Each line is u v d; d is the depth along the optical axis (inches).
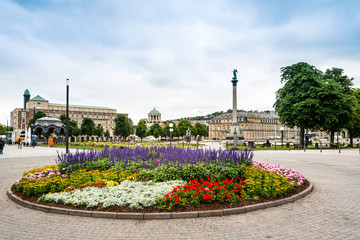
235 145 1306.6
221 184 341.4
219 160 426.9
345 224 250.5
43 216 271.9
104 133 4598.9
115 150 524.1
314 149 1421.0
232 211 277.1
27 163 756.0
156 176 382.6
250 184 341.1
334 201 331.3
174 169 391.2
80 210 274.5
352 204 318.0
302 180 418.6
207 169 392.2
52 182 350.6
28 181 363.9
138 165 437.4
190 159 428.5
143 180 383.9
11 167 667.4
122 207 279.3
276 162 764.6
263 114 5408.5
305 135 1768.0
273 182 358.3
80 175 395.9
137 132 3634.4
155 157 478.6
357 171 589.3
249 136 4891.7
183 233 226.2
